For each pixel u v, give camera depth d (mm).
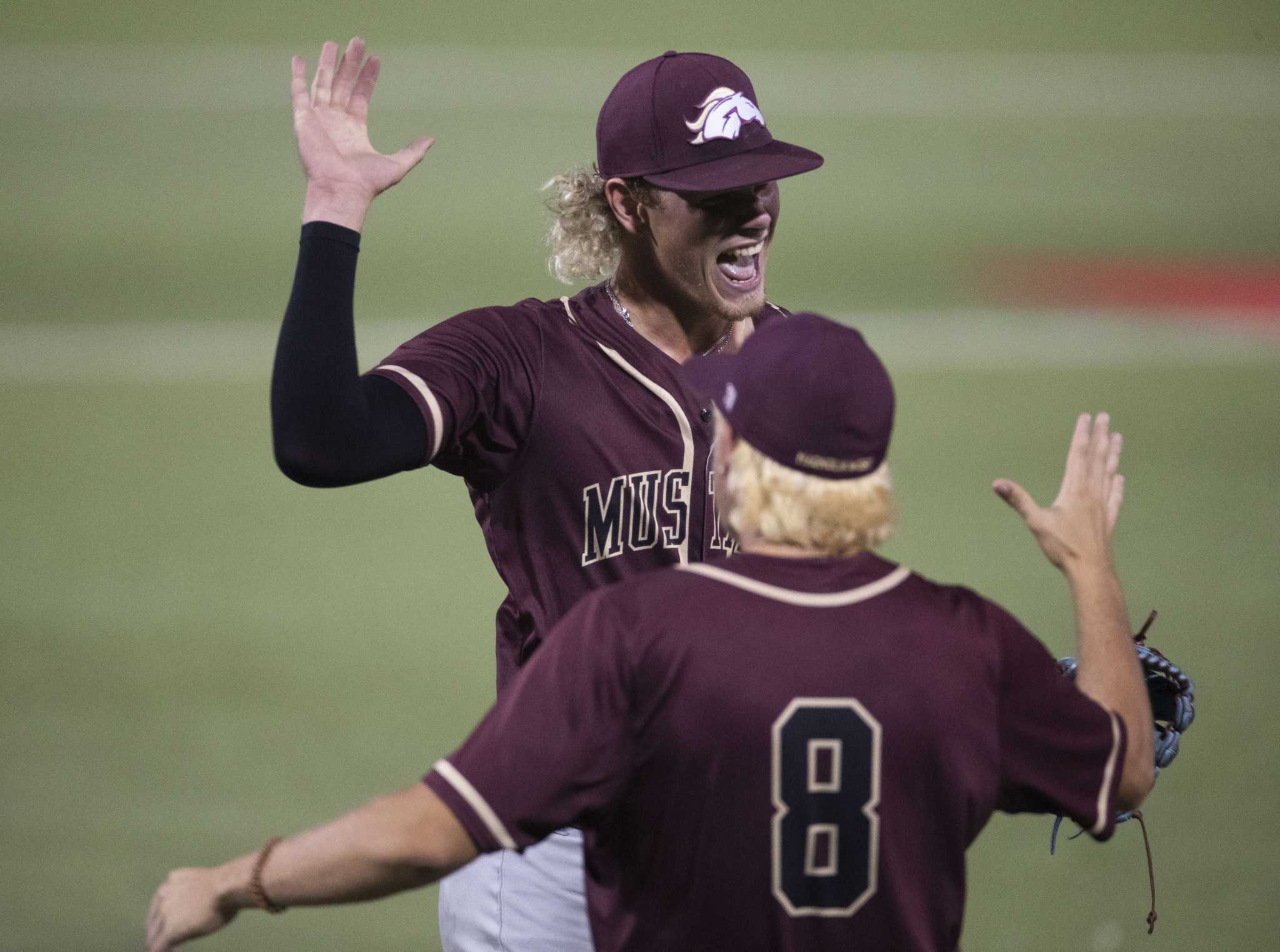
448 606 30453
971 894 20594
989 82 89688
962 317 52844
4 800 22672
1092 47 96938
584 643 9219
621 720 9125
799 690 9094
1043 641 28391
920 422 41875
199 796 22922
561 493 12383
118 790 23047
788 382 9445
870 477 9586
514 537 12688
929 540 33375
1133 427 41844
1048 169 74750
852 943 9281
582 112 80750
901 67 92438
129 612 29703
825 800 9141
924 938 9430
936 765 9281
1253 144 79500
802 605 9328
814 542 9484
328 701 26094
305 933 19734
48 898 20156
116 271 56406
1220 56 95625
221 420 41562
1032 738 9680
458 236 61250
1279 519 35188
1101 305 54656
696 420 12445
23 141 72688
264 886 9133
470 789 8984
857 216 66188
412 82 85312
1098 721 9781
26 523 34250
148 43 90000
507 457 12266
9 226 61625
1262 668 27359
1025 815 22781
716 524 12688
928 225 65188
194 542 33438
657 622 9188
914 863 9336
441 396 11352
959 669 9375
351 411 10422
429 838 8930
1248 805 22844
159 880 20656
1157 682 12023
